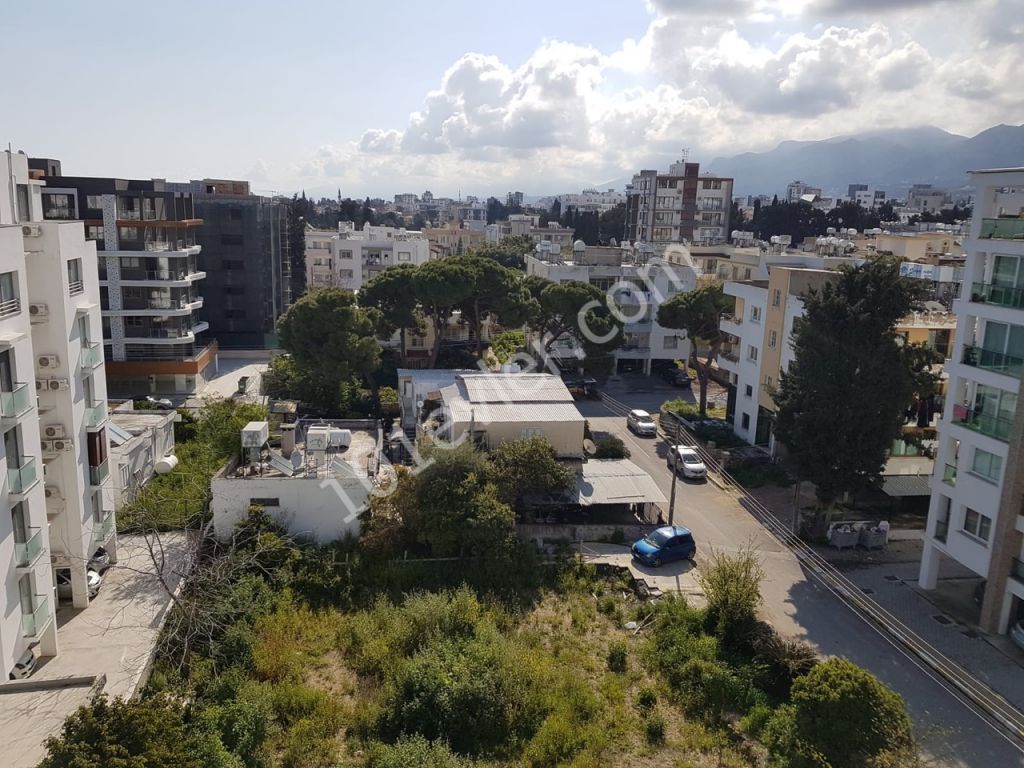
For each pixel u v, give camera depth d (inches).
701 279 2087.8
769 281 1430.9
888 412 1032.2
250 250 2383.1
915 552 1072.2
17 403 639.8
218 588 821.9
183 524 1008.9
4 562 626.2
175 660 735.1
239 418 1234.0
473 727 680.4
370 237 3179.1
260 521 955.3
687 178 3503.9
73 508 802.8
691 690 746.2
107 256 1836.9
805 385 1074.7
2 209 769.6
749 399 1515.7
